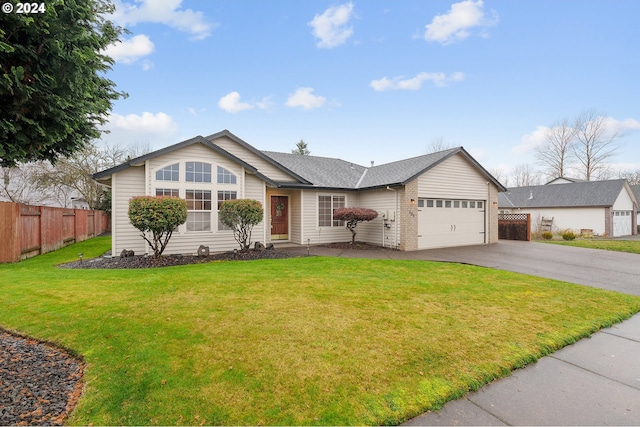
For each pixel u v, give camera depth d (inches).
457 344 142.9
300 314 176.2
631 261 389.4
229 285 235.9
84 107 187.8
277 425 89.2
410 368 121.6
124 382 108.5
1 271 285.4
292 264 329.7
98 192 893.2
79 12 152.7
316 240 545.0
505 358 131.9
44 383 109.9
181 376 112.2
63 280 247.1
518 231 654.5
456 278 275.3
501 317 178.1
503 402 105.4
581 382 118.8
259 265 322.0
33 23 134.2
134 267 307.4
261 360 124.7
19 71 129.2
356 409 97.3
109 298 200.4
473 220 565.9
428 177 507.8
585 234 957.2
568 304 205.0
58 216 478.0
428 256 420.8
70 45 155.7
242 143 488.1
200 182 406.9
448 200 535.2
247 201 389.4
